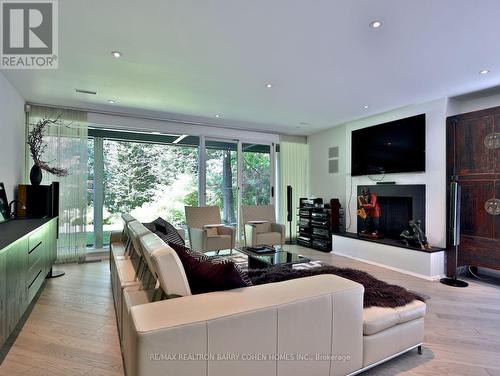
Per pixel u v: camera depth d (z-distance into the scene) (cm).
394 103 420
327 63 287
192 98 399
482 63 287
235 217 590
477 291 330
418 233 396
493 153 347
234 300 144
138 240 201
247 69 302
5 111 323
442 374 183
